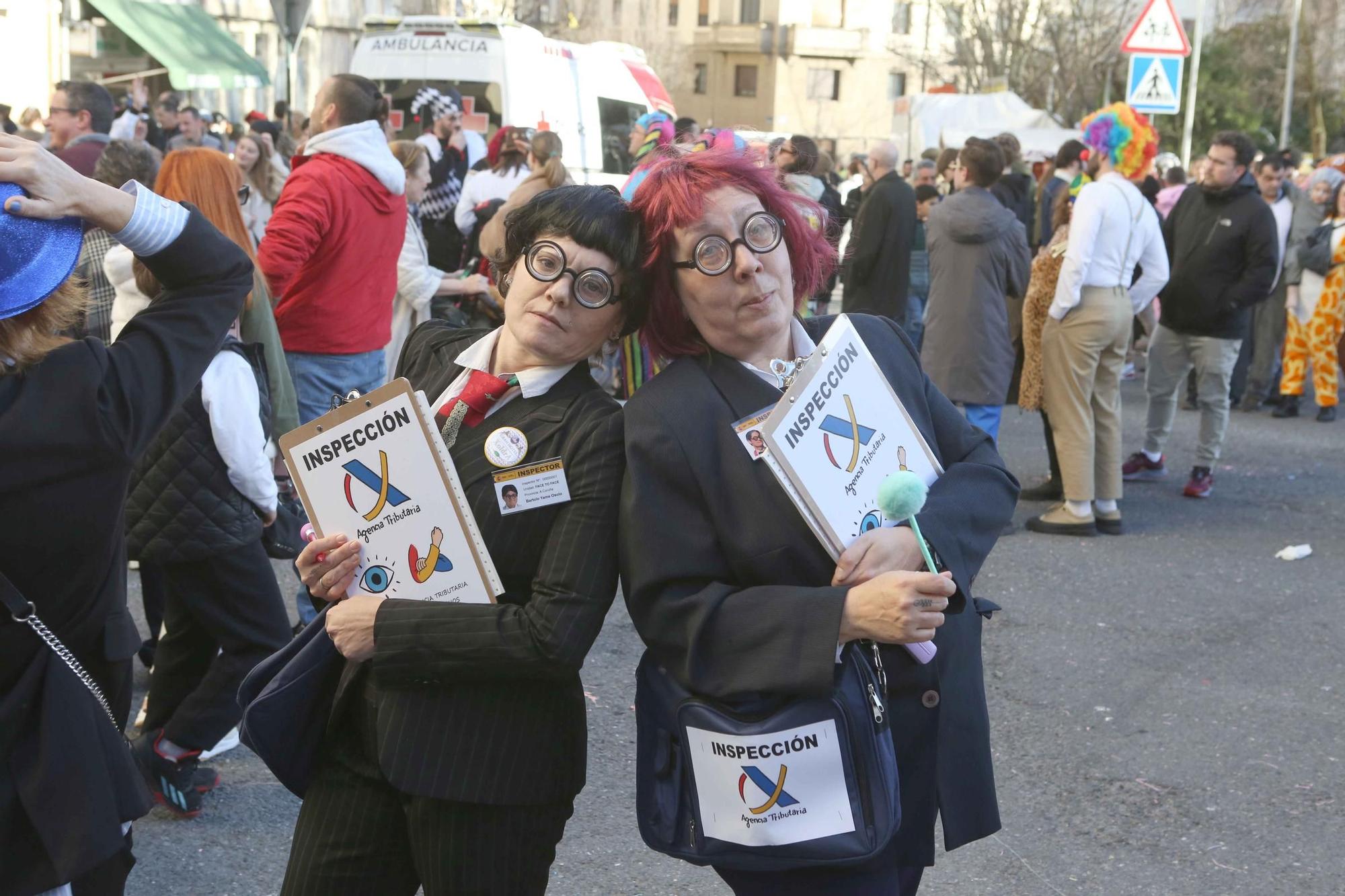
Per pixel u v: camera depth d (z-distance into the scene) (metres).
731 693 2.01
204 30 23.12
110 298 3.80
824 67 59.69
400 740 2.13
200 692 3.59
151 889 3.31
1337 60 38.47
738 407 2.10
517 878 2.21
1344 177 10.06
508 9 34.31
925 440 2.25
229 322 2.19
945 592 1.93
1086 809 3.87
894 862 2.17
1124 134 6.48
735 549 2.06
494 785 2.14
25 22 20.16
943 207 6.87
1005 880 3.47
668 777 2.14
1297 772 4.12
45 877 2.01
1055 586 6.01
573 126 13.86
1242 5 39.25
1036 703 4.65
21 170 1.91
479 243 7.33
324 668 2.24
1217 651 5.20
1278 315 10.46
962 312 6.82
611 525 2.11
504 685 2.15
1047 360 6.77
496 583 2.11
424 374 2.35
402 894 2.29
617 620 5.44
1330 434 9.77
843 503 2.05
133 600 5.39
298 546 3.78
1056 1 34.75
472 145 11.76
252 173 7.58
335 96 5.24
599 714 4.49
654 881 3.45
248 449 3.45
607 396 2.21
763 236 2.06
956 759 2.18
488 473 2.14
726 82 59.94
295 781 2.30
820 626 1.96
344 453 2.13
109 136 7.28
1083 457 6.77
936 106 26.36
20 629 2.01
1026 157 16.17
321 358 5.29
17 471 1.92
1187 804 3.91
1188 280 7.58
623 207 2.12
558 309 2.09
